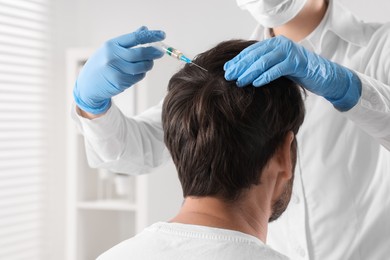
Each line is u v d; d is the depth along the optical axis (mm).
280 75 838
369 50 1387
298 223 1445
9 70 2676
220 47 914
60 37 2955
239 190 827
